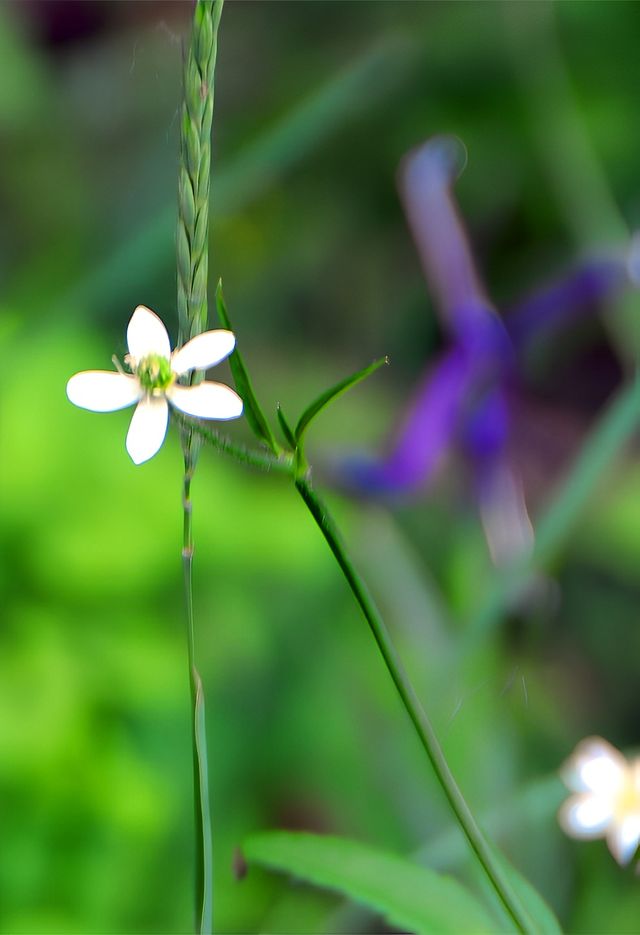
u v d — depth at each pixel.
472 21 0.99
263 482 0.75
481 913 0.37
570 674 0.80
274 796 0.64
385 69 0.97
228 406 0.33
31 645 0.60
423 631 0.66
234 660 0.65
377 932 0.51
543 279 0.92
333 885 0.37
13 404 0.66
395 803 0.61
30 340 0.68
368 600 0.33
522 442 0.91
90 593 0.62
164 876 0.58
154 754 0.62
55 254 0.85
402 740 0.63
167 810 0.58
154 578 0.64
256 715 0.65
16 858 0.54
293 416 0.91
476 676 0.57
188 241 0.33
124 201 0.99
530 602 0.57
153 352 0.33
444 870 0.41
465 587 0.66
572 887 0.53
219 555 0.66
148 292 0.87
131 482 0.66
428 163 0.73
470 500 0.68
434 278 0.71
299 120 0.70
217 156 0.96
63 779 0.56
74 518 0.64
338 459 0.67
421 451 0.66
